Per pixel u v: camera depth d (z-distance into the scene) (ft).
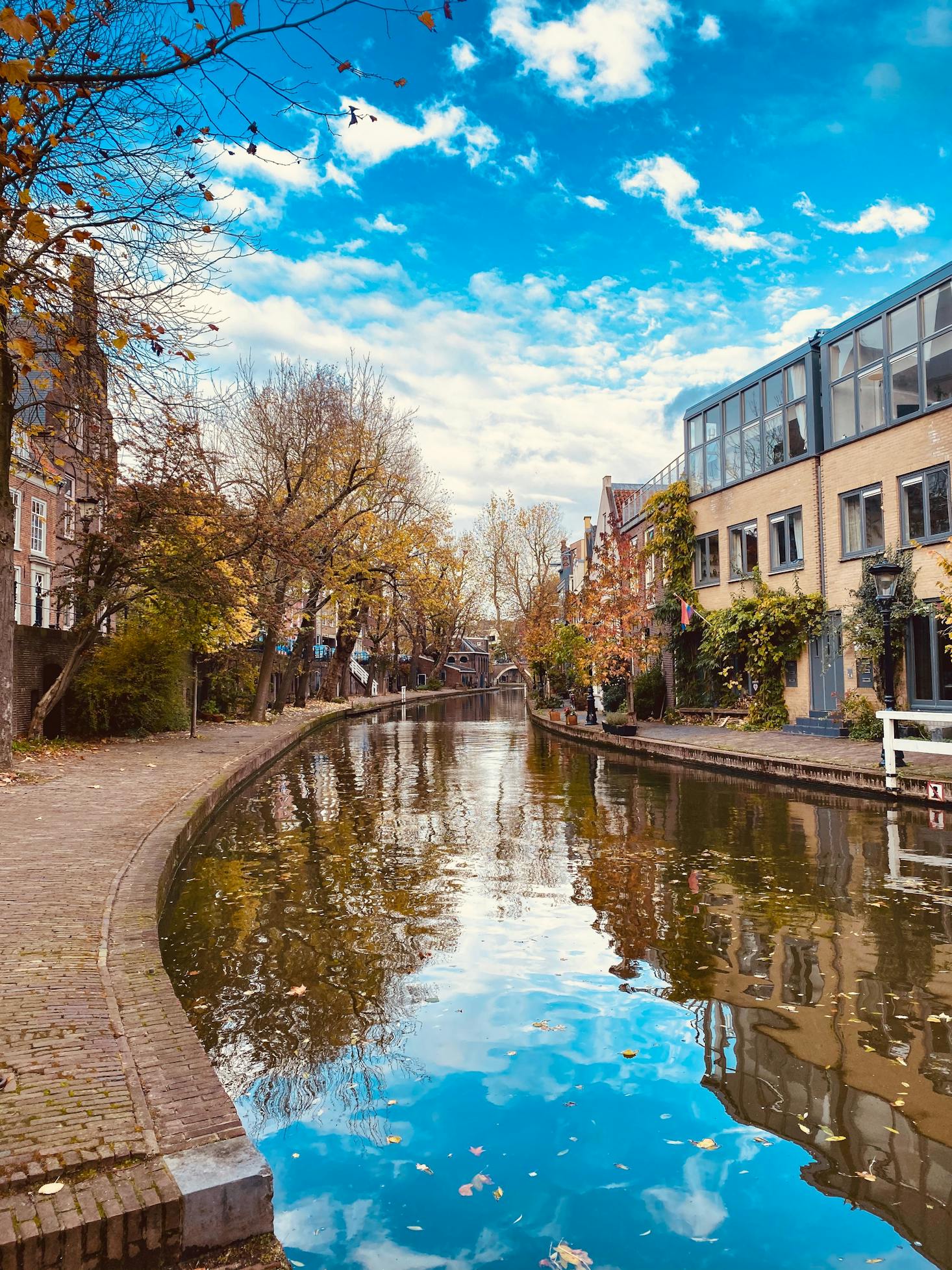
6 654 41.09
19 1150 9.21
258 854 29.99
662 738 67.36
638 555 87.97
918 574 55.67
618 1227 9.86
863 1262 9.25
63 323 30.91
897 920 21.44
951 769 41.68
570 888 25.04
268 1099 12.84
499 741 83.35
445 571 123.85
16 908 18.43
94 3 23.26
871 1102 12.61
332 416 92.12
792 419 69.92
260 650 106.42
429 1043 14.69
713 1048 14.35
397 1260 9.30
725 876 26.16
